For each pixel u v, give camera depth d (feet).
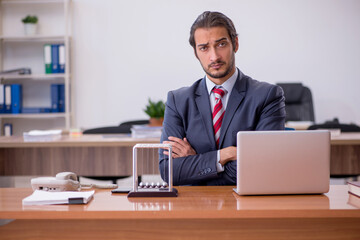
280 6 19.06
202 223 5.00
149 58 19.13
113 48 19.06
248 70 19.25
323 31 19.12
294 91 16.98
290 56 19.21
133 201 5.04
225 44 6.41
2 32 18.95
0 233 5.01
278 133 5.20
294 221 5.02
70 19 18.92
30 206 4.80
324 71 19.27
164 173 6.59
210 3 18.99
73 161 10.73
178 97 7.13
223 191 5.65
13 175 10.75
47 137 10.98
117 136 11.39
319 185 5.26
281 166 5.23
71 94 18.93
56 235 5.01
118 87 19.16
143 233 5.01
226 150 6.35
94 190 5.84
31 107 18.75
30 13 18.92
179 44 19.11
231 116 6.74
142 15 18.99
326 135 5.23
